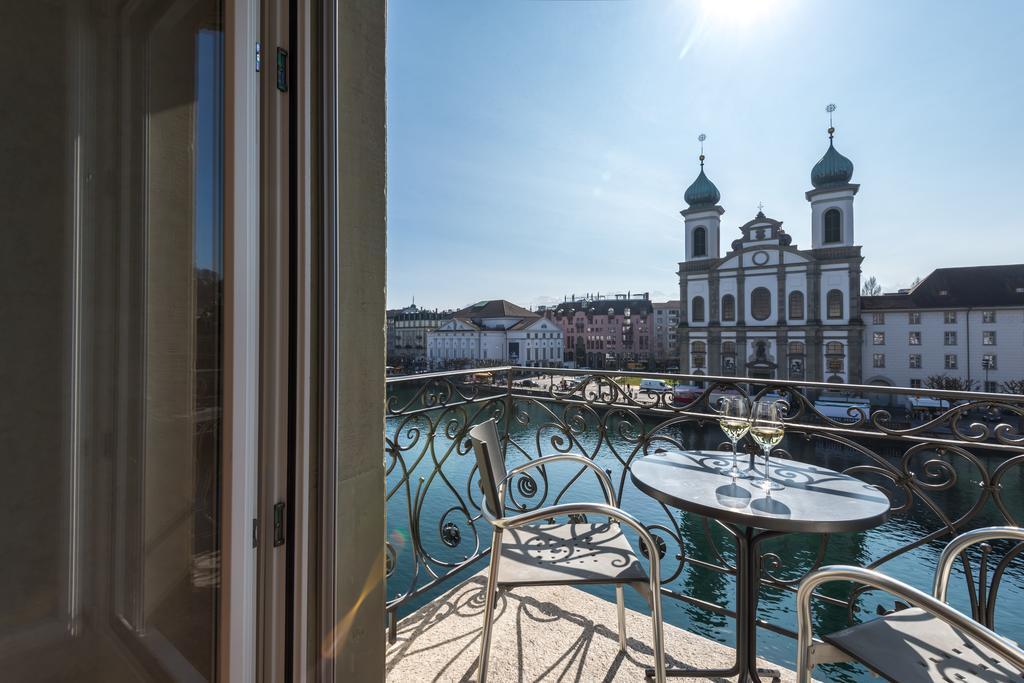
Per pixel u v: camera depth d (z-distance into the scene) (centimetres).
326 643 103
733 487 155
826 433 216
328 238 106
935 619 124
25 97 71
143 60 82
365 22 133
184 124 86
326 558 104
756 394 231
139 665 81
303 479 95
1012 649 85
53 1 75
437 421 250
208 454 86
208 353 86
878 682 422
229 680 85
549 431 292
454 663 181
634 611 219
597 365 8394
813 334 5581
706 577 1070
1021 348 5094
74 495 76
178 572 85
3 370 70
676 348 8294
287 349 93
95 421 78
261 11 91
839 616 1130
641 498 1808
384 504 136
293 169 95
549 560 157
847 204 5575
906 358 5500
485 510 153
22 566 71
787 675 179
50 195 74
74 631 76
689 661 183
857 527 126
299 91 96
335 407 106
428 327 8794
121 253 80
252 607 88
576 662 182
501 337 8244
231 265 84
